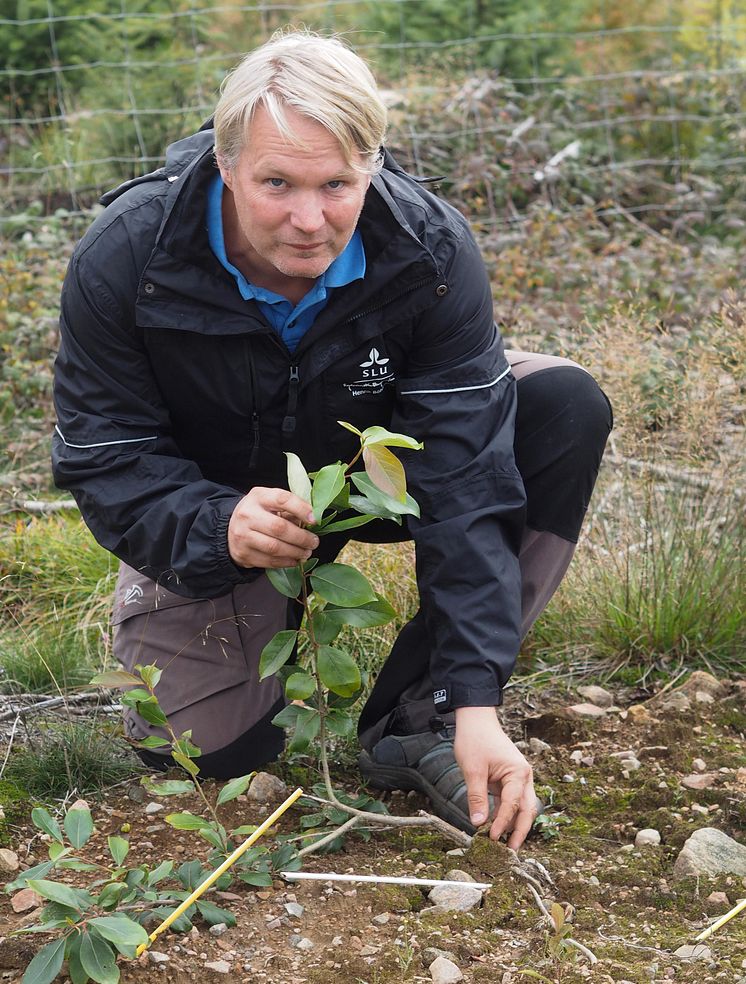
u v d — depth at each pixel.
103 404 2.19
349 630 3.12
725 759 2.55
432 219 2.20
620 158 7.07
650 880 2.12
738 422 3.76
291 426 2.29
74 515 3.95
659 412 3.51
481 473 2.18
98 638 3.24
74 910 1.85
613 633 3.16
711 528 3.31
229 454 2.38
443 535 2.13
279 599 2.46
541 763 2.60
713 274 5.53
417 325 2.22
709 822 2.30
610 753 2.63
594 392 2.41
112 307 2.14
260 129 1.86
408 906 2.06
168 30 7.89
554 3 8.23
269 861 2.12
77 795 2.45
